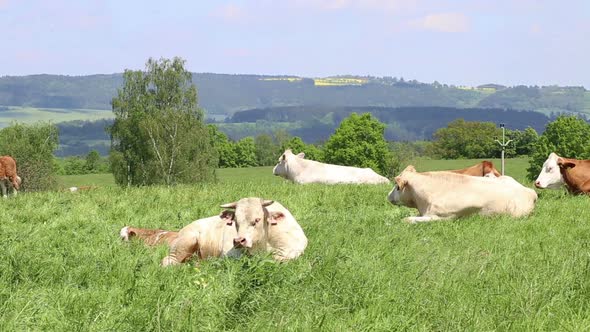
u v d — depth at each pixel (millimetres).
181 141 79312
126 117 85812
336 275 8383
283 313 7086
